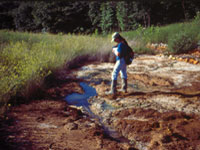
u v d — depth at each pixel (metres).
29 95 5.11
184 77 7.05
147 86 6.30
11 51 7.47
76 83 6.64
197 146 3.05
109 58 9.95
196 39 12.10
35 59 6.46
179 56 10.48
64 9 34.56
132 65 9.05
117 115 4.28
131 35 16.45
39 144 2.87
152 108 4.53
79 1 35.09
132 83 6.63
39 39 11.89
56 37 13.34
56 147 2.82
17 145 2.75
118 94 5.57
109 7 27.83
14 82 4.82
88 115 4.38
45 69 6.56
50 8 35.31
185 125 3.69
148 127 3.65
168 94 5.41
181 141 3.18
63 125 3.71
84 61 9.98
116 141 3.27
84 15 35.44
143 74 7.46
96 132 3.45
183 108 4.49
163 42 14.66
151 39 15.06
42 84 5.77
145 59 10.31
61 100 5.19
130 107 4.65
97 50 10.61
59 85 6.40
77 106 4.85
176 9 33.75
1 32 13.42
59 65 7.72
